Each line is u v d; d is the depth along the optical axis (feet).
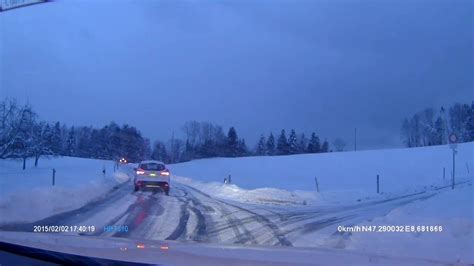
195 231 35.96
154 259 16.25
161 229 36.45
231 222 41.91
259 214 50.03
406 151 179.93
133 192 74.38
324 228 38.68
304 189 103.09
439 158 153.79
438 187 89.76
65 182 78.54
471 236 31.32
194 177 141.69
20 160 114.01
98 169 120.67
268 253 18.21
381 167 149.59
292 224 41.32
